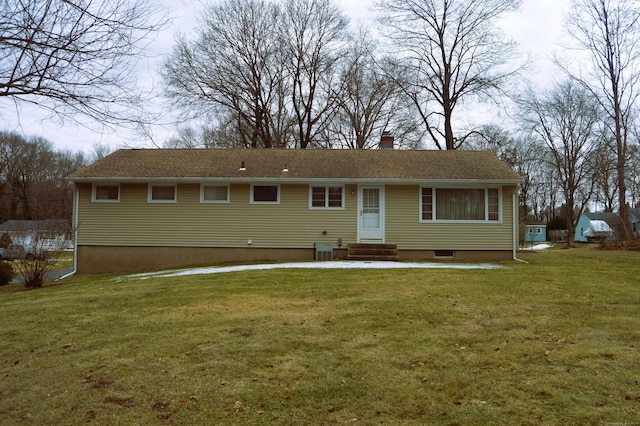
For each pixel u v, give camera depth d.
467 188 16.23
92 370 5.05
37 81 5.12
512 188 16.16
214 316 7.40
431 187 16.23
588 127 35.06
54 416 3.94
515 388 4.30
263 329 6.51
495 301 8.15
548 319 6.85
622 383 4.34
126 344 5.98
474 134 31.42
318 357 5.29
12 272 15.74
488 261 15.48
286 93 32.53
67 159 46.34
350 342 5.85
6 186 42.62
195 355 5.43
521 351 5.37
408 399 4.13
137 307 8.38
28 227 18.78
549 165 42.12
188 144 37.56
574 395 4.11
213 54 30.22
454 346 5.62
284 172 16.48
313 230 16.36
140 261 16.47
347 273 11.94
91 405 4.15
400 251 16.22
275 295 9.09
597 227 44.84
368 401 4.11
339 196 16.42
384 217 16.27
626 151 27.33
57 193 43.78
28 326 7.21
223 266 14.78
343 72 32.66
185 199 16.52
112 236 16.56
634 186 31.53
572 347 5.46
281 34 31.47
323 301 8.41
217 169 16.83
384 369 4.88
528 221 57.25
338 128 33.41
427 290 9.23
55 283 13.79
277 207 16.41
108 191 16.69
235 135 34.00
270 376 4.73
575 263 14.77
